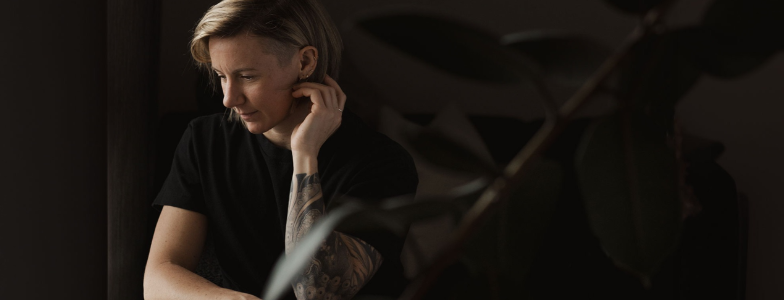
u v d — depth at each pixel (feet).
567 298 5.18
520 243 0.98
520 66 0.85
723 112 7.46
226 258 4.68
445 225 5.19
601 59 0.88
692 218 5.75
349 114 4.44
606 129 0.88
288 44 3.88
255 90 3.92
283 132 4.35
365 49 7.34
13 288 4.75
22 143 4.53
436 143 1.01
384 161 4.28
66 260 4.98
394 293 4.37
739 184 7.66
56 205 4.81
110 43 4.79
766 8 0.76
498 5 7.29
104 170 5.05
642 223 0.89
